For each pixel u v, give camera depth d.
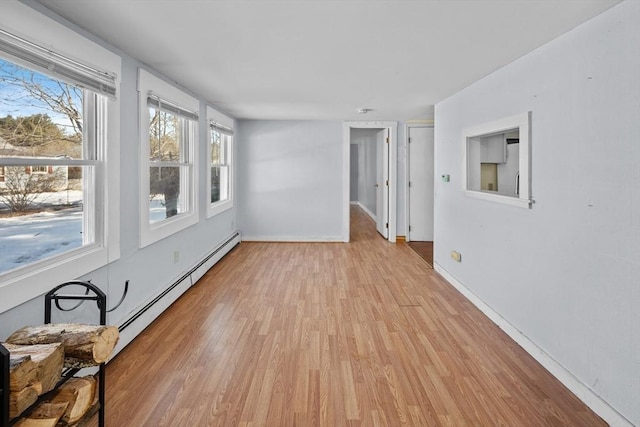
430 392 2.05
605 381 1.84
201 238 4.37
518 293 2.66
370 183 9.58
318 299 3.56
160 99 3.17
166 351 2.51
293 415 1.85
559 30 2.12
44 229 1.99
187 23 2.12
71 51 2.00
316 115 5.70
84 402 1.40
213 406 1.91
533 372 2.27
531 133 2.50
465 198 3.64
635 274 1.67
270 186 6.33
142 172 2.86
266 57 2.75
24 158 1.74
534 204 2.46
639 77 1.64
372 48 2.52
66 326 1.54
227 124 5.43
